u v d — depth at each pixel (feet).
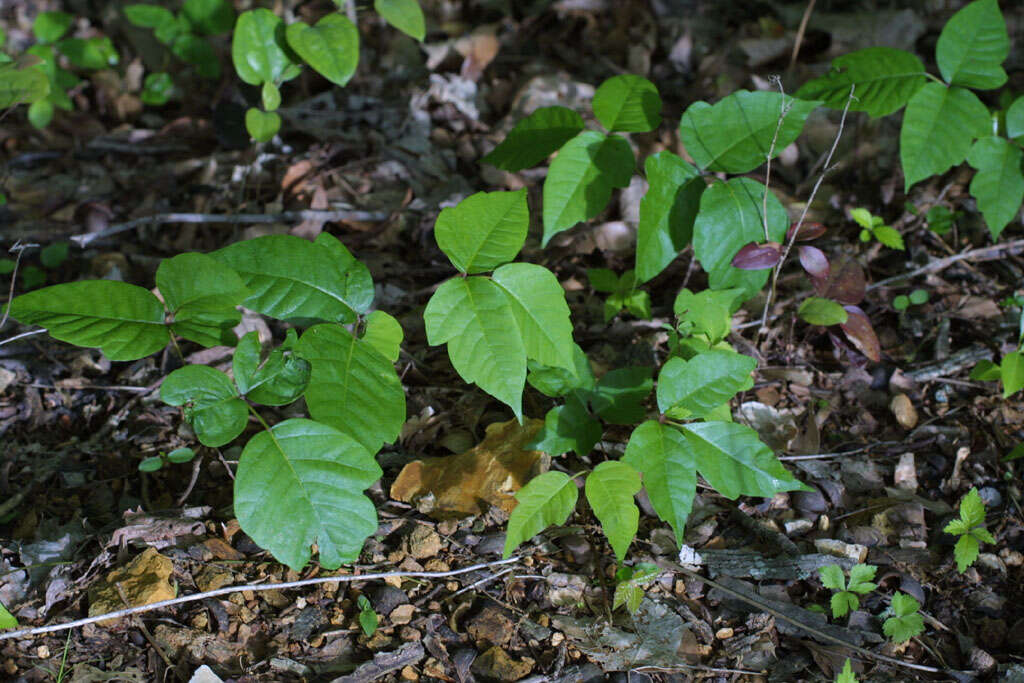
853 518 5.51
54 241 6.29
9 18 7.88
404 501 5.47
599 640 5.25
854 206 6.30
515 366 5.13
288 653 5.21
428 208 6.33
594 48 7.26
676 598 5.34
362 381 5.19
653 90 5.61
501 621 5.28
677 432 5.23
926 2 7.16
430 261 6.20
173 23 6.63
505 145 5.77
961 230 6.20
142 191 6.50
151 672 5.17
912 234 6.18
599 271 5.82
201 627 5.24
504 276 5.17
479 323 5.14
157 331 5.20
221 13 6.65
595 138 5.60
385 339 5.28
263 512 5.07
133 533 5.39
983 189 5.70
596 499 5.17
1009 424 5.68
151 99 6.77
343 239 6.25
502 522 5.45
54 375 5.84
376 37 7.41
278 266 5.26
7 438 5.67
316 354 5.18
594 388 5.43
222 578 5.32
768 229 5.60
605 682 5.19
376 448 5.16
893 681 5.20
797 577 5.37
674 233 5.62
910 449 5.65
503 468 5.43
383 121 6.70
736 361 5.31
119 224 6.35
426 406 5.69
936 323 5.95
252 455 5.09
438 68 7.08
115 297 5.19
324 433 5.12
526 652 5.24
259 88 6.59
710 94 6.82
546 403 5.65
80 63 6.72
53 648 5.20
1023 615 5.32
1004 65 6.79
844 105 5.70
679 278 6.12
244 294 5.21
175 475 5.58
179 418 5.71
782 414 5.71
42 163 6.70
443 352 5.89
